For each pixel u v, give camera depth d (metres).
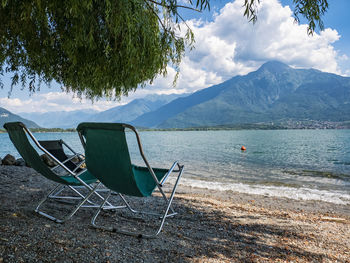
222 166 17.59
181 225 3.51
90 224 3.00
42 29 3.47
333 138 79.94
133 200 4.79
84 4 2.77
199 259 2.43
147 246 2.58
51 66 4.46
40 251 2.12
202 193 7.39
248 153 30.45
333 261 2.71
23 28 3.36
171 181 9.67
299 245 3.11
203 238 3.06
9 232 2.38
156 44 3.74
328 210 6.14
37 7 2.90
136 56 3.58
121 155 2.44
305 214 5.44
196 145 47.38
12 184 5.01
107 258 2.19
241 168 16.58
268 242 3.13
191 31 3.87
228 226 3.69
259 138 82.31
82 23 3.07
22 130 2.62
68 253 2.17
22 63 4.54
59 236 2.47
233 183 10.30
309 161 22.08
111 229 2.87
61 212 3.38
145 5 3.51
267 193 8.02
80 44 3.29
